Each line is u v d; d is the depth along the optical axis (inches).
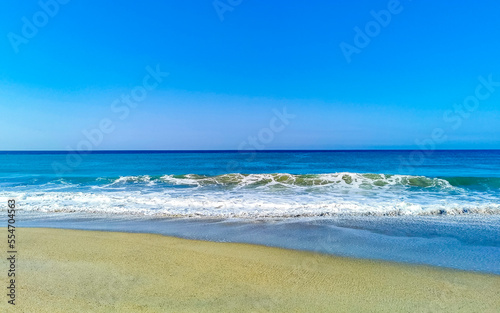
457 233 334.3
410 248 287.9
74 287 204.7
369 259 260.7
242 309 178.1
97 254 268.4
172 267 240.2
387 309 180.7
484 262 254.5
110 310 176.1
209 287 206.4
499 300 193.5
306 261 255.0
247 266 243.3
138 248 284.5
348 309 179.9
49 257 260.5
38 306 179.2
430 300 192.2
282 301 188.1
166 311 175.3
